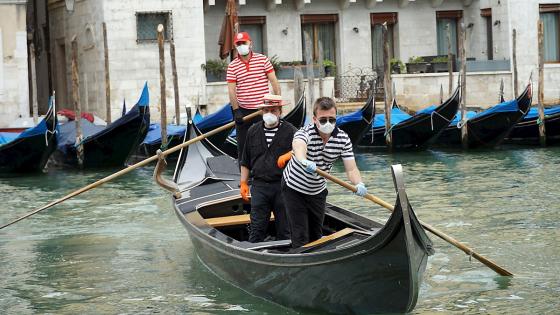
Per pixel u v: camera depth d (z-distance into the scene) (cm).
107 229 1365
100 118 2839
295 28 3103
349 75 3130
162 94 2198
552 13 3116
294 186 891
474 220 1346
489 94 3036
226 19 2303
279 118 982
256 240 990
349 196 1633
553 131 2497
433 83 2997
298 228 902
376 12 3159
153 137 2356
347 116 2294
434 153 2408
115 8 2823
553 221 1322
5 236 1337
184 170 1365
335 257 814
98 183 1198
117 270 1102
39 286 1043
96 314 930
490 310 902
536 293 953
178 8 2853
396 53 3197
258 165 984
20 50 2730
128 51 2842
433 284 996
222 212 1136
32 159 2155
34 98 2461
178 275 1061
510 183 1748
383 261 788
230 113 2186
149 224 1398
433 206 1484
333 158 873
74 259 1171
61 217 1493
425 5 3188
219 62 2912
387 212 1453
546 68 3092
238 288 981
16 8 2717
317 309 865
